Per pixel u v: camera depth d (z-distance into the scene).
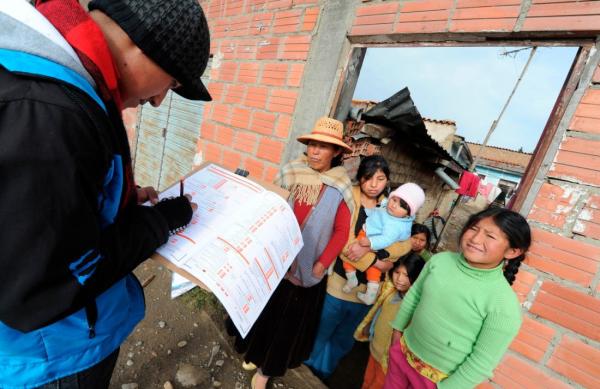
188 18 0.60
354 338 2.10
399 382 1.42
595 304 1.10
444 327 1.19
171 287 2.41
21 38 0.47
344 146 1.46
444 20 1.42
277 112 2.17
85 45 0.52
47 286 0.49
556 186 1.17
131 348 1.76
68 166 0.46
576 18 1.11
